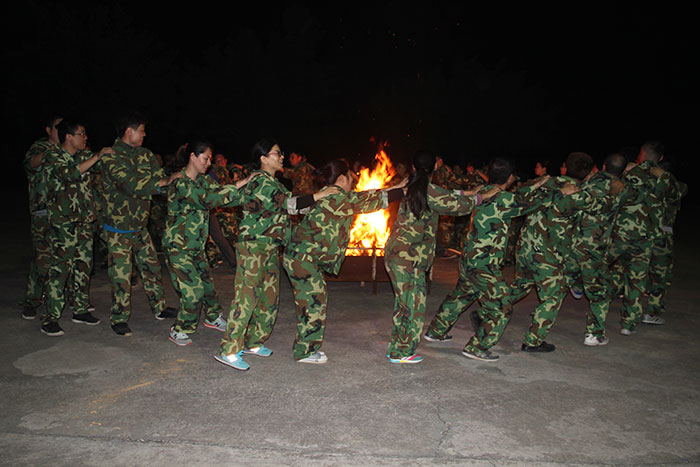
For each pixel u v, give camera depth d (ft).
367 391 13.83
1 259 29.76
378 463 10.67
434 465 10.66
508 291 15.49
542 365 15.89
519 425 12.30
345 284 25.44
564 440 11.72
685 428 12.39
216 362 15.53
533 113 96.68
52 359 15.55
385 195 14.44
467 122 97.04
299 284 15.01
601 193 16.28
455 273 28.91
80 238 18.15
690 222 57.47
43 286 18.80
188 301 16.46
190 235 16.21
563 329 19.44
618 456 11.18
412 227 14.90
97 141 84.99
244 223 14.64
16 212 50.93
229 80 92.68
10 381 14.03
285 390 13.76
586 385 14.56
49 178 16.98
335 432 11.76
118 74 86.79
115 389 13.67
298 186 36.81
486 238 15.16
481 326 15.85
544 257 16.15
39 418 12.16
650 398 13.88
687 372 15.67
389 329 18.95
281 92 94.27
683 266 32.53
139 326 18.63
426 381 14.53
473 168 35.29
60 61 84.53
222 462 10.60
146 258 18.71
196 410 12.62
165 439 11.36
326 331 18.61
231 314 14.76
